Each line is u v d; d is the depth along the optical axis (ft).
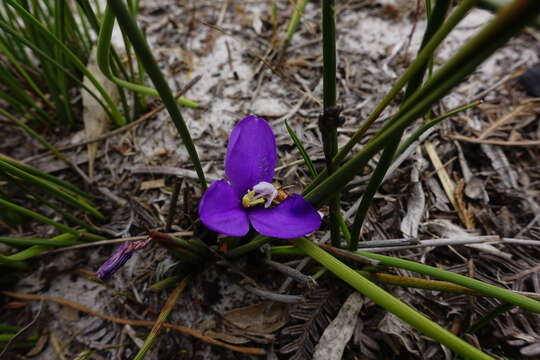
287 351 0.59
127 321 0.64
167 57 1.01
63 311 0.69
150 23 1.08
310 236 0.70
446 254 0.70
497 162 0.81
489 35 0.27
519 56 0.99
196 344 0.64
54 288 0.71
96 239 0.73
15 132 0.90
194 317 0.66
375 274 0.61
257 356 0.62
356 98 0.93
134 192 0.80
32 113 0.88
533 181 0.79
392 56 1.00
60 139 0.89
